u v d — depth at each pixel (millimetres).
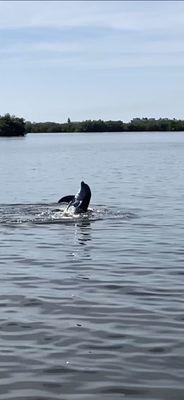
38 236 19484
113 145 119062
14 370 8617
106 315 11023
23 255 16484
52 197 31453
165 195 31672
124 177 45188
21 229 20891
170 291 12609
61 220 22812
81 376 8398
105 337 9867
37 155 84250
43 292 12617
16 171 53719
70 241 18516
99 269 14703
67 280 13641
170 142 133000
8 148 111062
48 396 7840
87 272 14406
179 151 89938
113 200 29516
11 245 17938
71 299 12070
